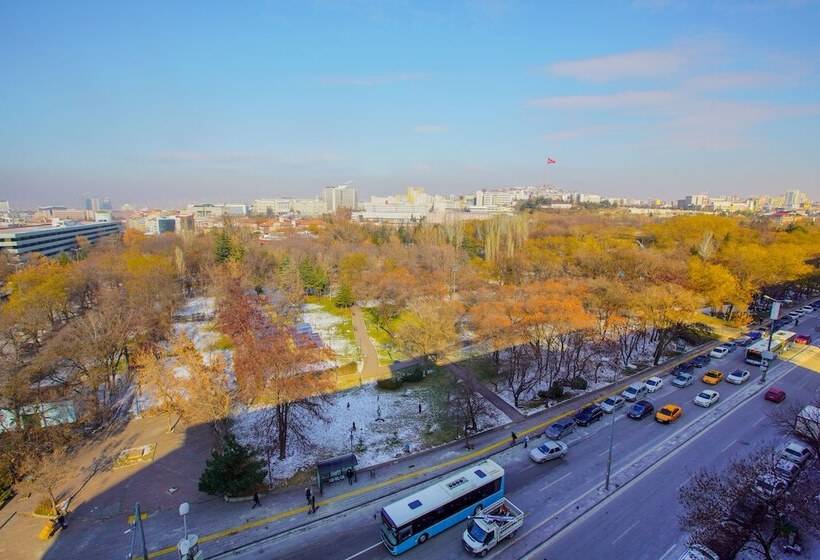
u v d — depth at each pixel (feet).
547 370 209.67
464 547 103.04
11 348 236.43
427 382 202.69
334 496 124.47
